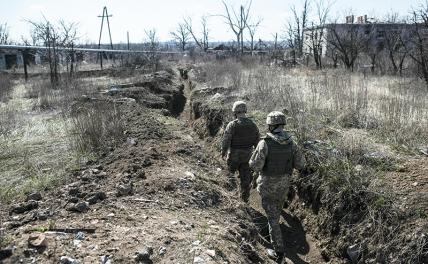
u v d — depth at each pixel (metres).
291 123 8.06
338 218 5.38
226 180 6.95
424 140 6.82
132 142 7.17
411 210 4.72
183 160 6.94
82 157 6.57
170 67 26.73
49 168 6.07
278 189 5.23
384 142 6.90
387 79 16.09
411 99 8.91
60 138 7.73
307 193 6.20
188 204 5.12
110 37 41.09
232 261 3.93
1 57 28.78
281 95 9.77
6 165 6.34
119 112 8.79
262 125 8.54
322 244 5.46
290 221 6.26
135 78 17.62
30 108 11.72
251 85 12.91
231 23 32.59
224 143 6.34
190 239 4.02
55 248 3.50
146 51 28.61
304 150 6.66
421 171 5.57
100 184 5.38
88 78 19.83
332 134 7.29
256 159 5.16
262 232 5.81
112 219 4.29
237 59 25.47
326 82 11.43
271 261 4.85
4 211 4.56
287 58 28.11
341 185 5.59
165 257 3.68
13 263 3.26
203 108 11.21
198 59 33.53
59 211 4.46
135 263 3.48
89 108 9.07
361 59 25.41
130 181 5.42
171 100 14.32
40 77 19.78
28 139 7.71
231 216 5.39
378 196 5.07
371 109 8.63
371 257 4.66
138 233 3.99
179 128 10.63
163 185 5.36
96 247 3.63
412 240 4.37
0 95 14.04
